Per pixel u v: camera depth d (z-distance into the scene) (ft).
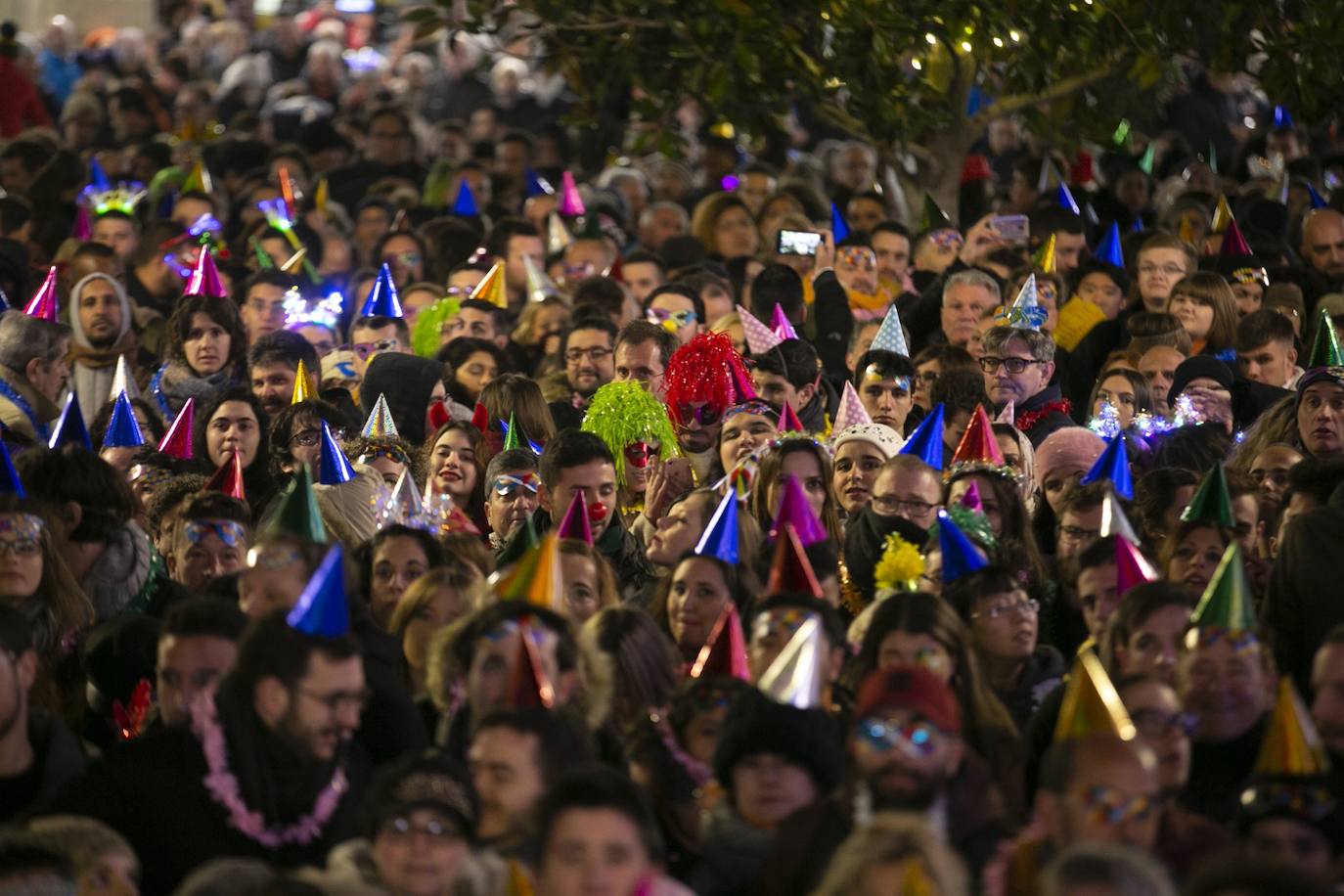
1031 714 63.31
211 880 45.83
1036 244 123.44
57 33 223.30
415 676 61.82
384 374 97.19
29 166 155.53
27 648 55.16
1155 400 97.19
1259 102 193.47
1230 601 55.52
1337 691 53.47
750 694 51.13
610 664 56.90
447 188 158.71
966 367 93.09
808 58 112.78
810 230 123.65
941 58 118.21
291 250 129.59
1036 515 82.43
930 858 40.68
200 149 169.78
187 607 55.47
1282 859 43.52
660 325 97.45
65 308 119.75
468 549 69.77
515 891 46.75
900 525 73.15
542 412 92.17
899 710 46.83
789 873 47.16
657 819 53.31
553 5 113.29
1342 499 69.26
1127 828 44.93
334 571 51.47
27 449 79.66
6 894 45.01
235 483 76.13
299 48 229.66
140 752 51.96
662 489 82.38
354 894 45.70
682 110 185.78
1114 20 107.04
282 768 51.08
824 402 97.30
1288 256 124.06
